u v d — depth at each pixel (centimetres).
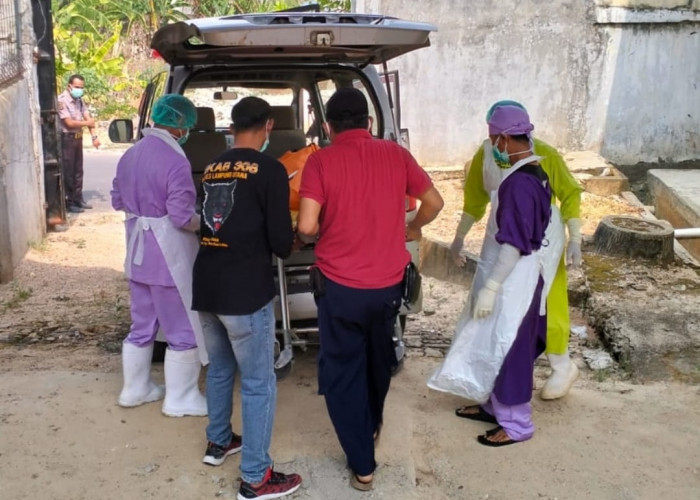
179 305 396
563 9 1177
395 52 468
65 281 691
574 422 413
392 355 346
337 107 335
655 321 545
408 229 378
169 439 383
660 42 1198
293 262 446
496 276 367
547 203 368
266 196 320
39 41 847
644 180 1217
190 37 406
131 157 391
